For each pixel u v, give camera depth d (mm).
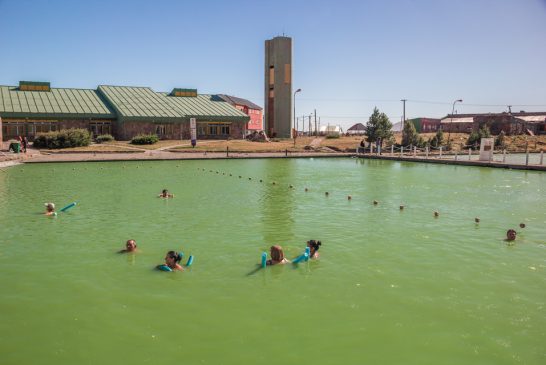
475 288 7785
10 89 56594
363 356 5594
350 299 7297
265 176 27250
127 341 5957
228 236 11516
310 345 5848
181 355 5613
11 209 15391
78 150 43781
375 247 10453
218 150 47594
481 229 12406
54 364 5438
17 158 36125
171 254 8859
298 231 12102
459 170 31953
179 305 7070
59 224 12961
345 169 32656
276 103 66375
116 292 7605
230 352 5676
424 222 13352
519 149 56281
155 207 15859
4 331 6246
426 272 8641
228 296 7422
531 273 8586
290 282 8070
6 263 9195
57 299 7316
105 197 18234
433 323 6461
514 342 5926
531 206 16266
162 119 56969
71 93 59688
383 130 54000
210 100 67250
